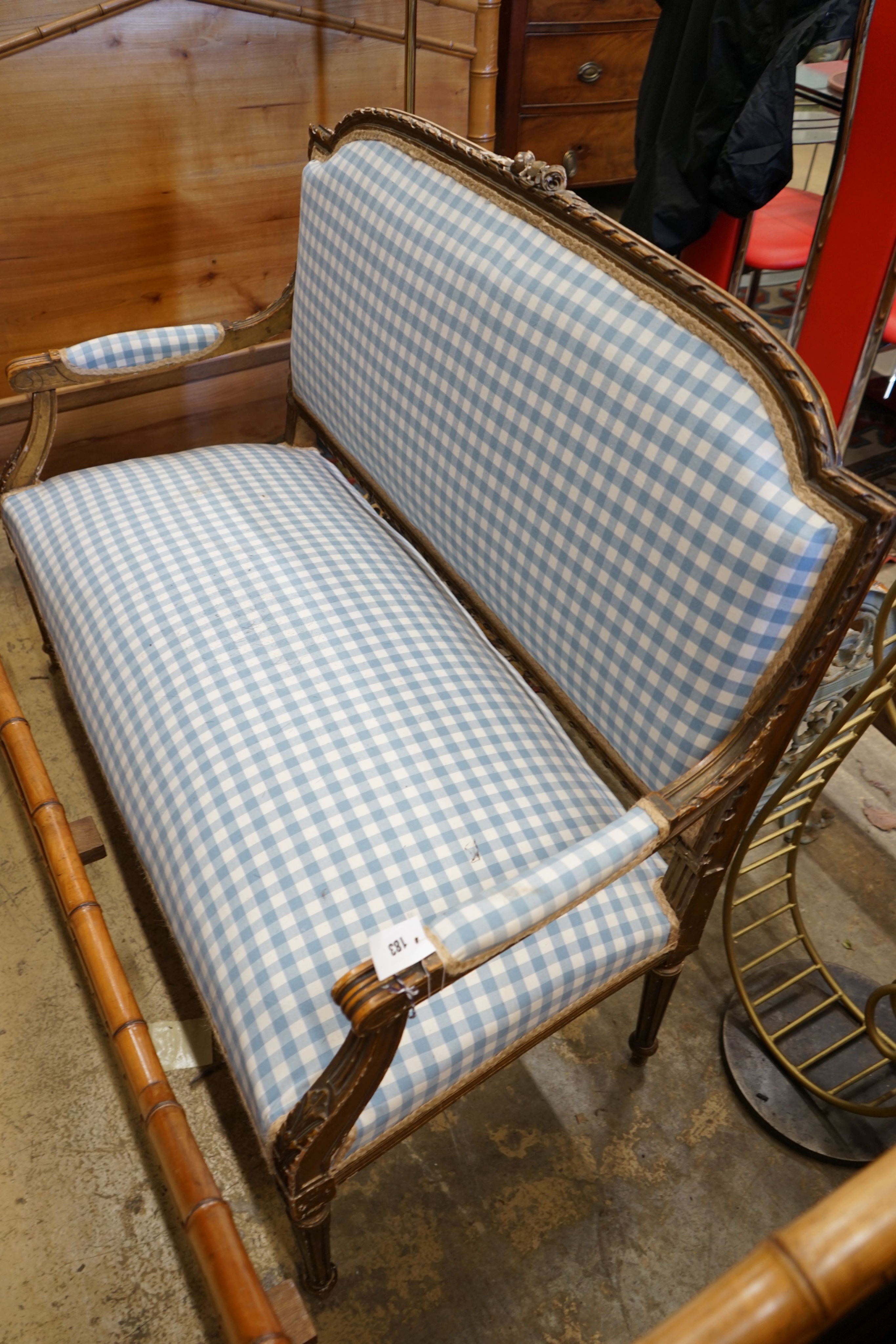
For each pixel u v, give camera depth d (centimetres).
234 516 154
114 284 213
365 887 107
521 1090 143
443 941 84
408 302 136
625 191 383
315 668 129
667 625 108
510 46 295
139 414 233
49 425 162
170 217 211
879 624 109
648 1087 144
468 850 111
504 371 122
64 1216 127
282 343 241
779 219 251
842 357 222
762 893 165
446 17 218
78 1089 139
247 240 224
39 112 185
